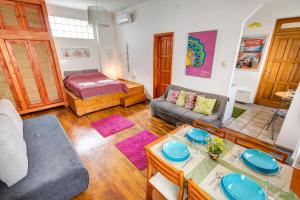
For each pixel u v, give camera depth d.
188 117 2.86
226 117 3.45
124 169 2.11
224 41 2.80
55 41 4.36
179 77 3.73
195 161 1.29
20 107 3.66
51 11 4.13
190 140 1.60
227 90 2.99
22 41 3.36
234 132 3.06
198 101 3.07
